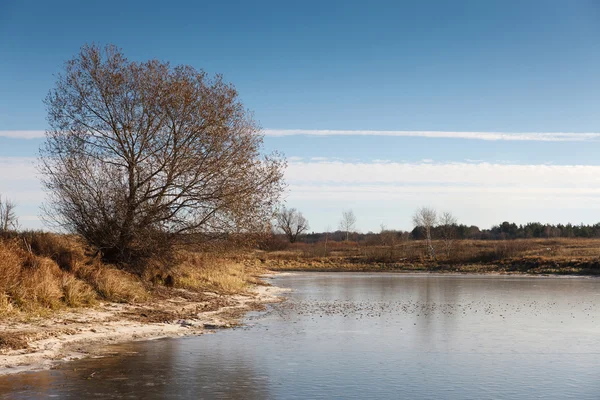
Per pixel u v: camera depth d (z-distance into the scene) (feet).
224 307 91.15
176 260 96.94
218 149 87.86
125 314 71.36
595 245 307.99
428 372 48.55
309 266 273.75
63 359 49.06
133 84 86.63
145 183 88.12
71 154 85.15
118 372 45.62
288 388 42.70
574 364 52.11
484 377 46.96
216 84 90.27
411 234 491.72
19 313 60.64
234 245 93.81
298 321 79.61
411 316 86.99
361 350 58.08
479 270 241.14
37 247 81.82
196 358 52.29
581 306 102.63
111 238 87.86
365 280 187.42
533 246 296.71
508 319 83.56
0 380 41.81
